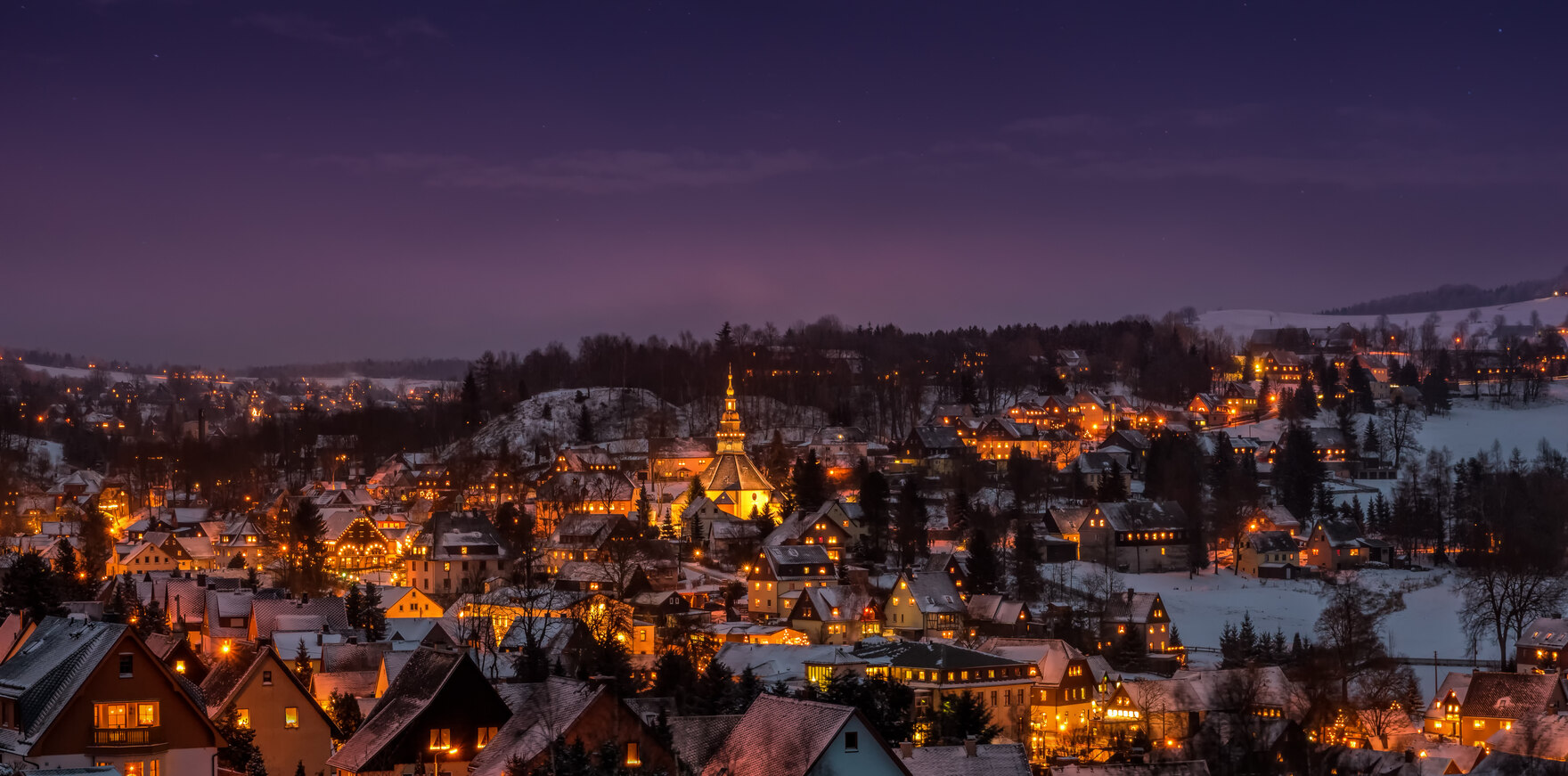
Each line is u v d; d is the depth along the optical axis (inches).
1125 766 4953.3
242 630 7367.1
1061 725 7731.3
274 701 4394.7
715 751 3440.0
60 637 3609.7
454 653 4037.9
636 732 3454.7
